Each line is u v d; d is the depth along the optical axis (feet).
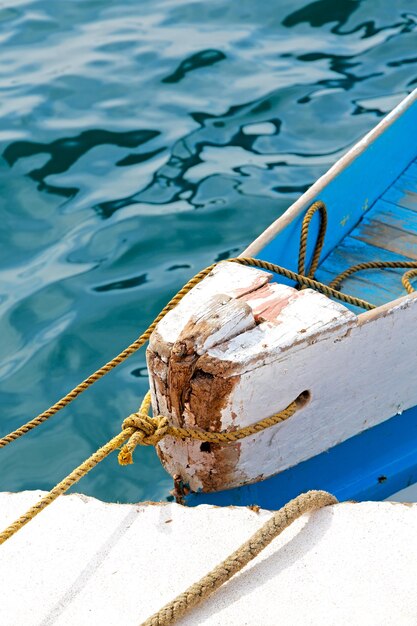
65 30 30.99
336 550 10.77
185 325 12.08
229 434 12.40
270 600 10.31
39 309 20.72
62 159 25.21
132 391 18.85
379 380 13.87
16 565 10.84
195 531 11.12
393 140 19.54
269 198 23.66
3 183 24.41
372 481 13.76
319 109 26.89
